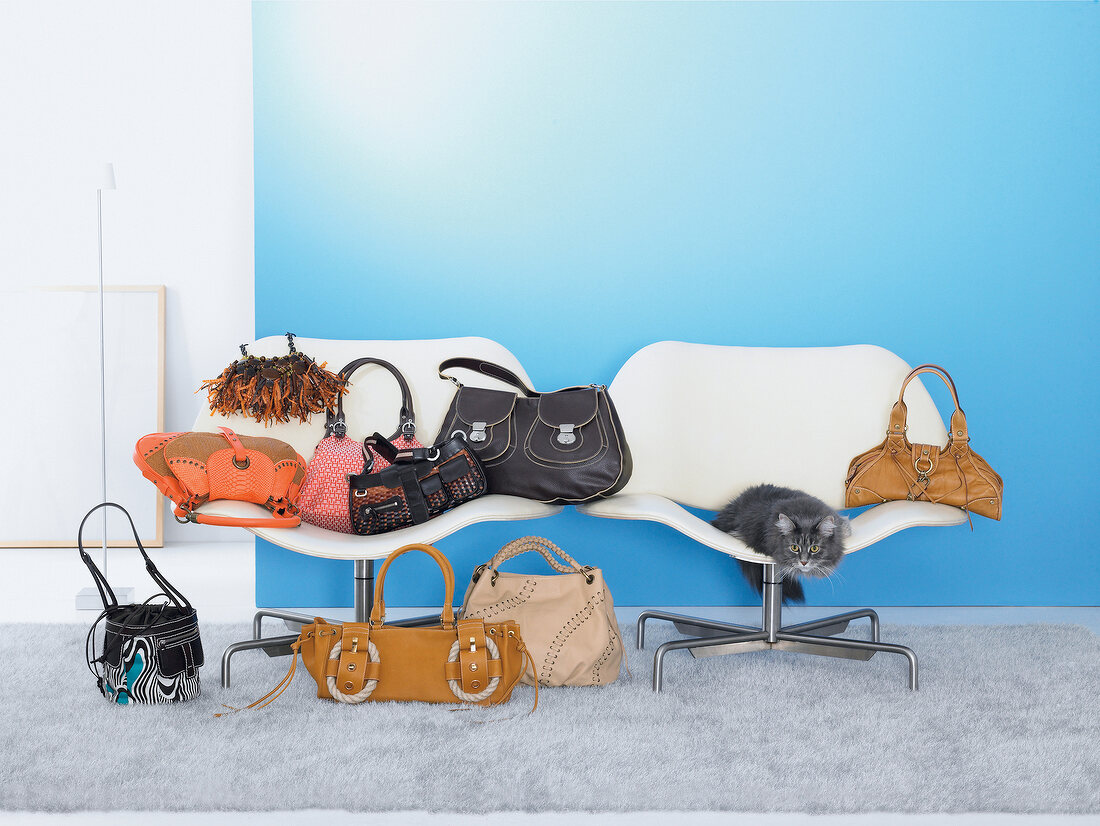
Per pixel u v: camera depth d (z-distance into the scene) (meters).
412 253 2.86
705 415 2.51
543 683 2.05
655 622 2.72
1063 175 2.89
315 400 2.32
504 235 2.87
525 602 2.09
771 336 2.90
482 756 1.65
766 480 2.50
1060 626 2.63
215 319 3.94
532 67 2.85
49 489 3.76
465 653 1.90
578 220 2.88
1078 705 1.97
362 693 1.91
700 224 2.88
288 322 2.84
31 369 3.77
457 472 2.14
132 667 1.89
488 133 2.86
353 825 1.43
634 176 2.88
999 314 2.90
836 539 2.02
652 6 2.85
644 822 1.45
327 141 2.82
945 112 2.88
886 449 2.32
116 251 3.88
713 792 1.52
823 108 2.87
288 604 2.86
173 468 1.99
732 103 2.87
